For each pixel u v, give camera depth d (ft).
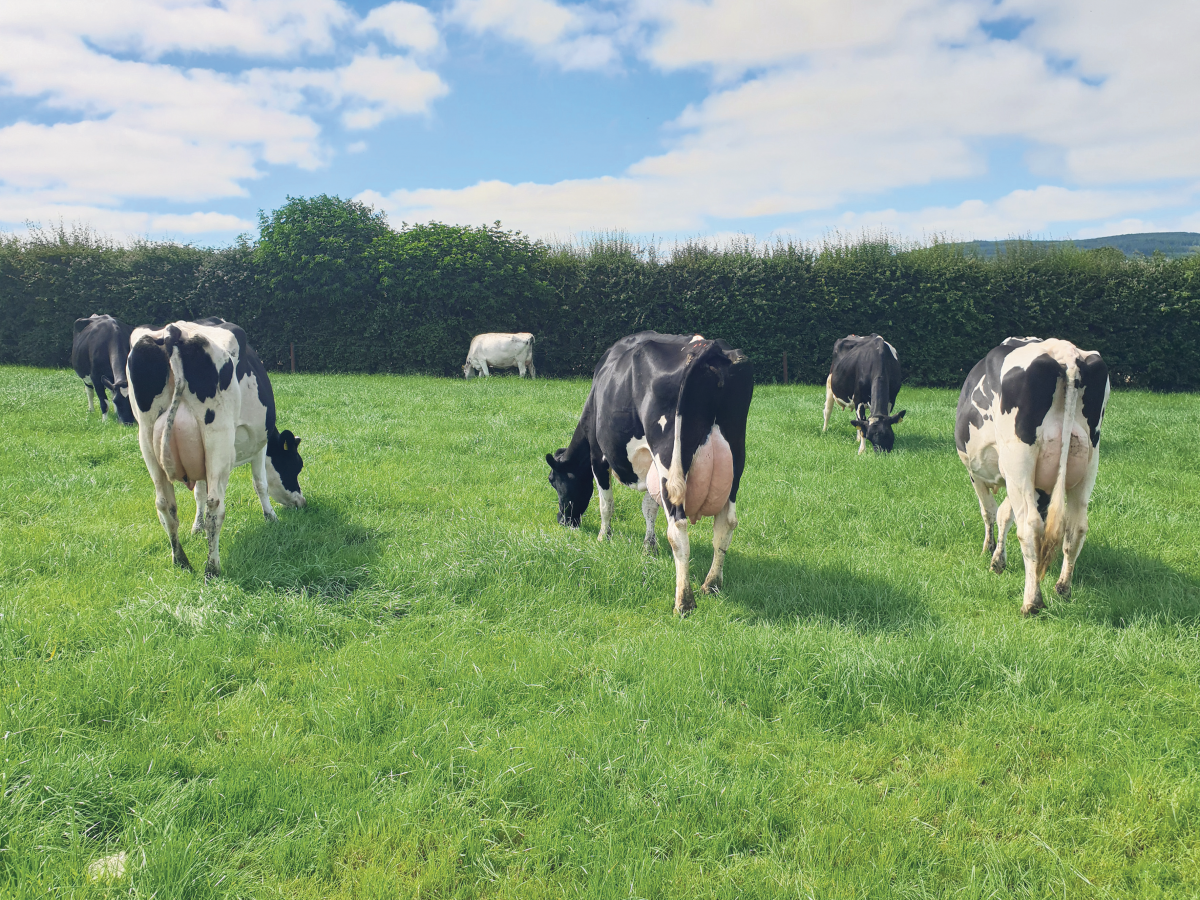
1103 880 8.80
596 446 21.21
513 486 26.89
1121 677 13.33
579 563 17.98
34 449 28.40
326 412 40.73
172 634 13.97
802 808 9.95
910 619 15.66
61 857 8.54
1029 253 73.26
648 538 20.51
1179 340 70.28
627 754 10.82
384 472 27.73
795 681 12.98
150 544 19.35
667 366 16.79
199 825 9.18
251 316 76.02
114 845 8.92
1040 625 15.74
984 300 71.15
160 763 10.28
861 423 34.68
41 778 9.48
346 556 18.67
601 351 76.74
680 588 16.16
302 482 26.09
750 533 22.15
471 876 8.78
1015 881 8.82
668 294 74.18
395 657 13.60
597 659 13.97
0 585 16.06
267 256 73.56
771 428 39.70
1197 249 72.84
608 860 8.91
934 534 22.04
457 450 32.37
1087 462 16.63
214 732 11.34
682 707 12.14
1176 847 9.32
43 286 75.31
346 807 9.66
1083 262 71.61
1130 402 54.29
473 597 16.48
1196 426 38.99
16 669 12.44
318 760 10.72
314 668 13.33
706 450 16.58
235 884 8.39
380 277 74.54
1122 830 9.51
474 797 9.98
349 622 15.10
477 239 76.48
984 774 10.66
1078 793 10.19
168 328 16.98
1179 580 18.13
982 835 9.57
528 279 76.54
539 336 78.02
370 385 56.24
